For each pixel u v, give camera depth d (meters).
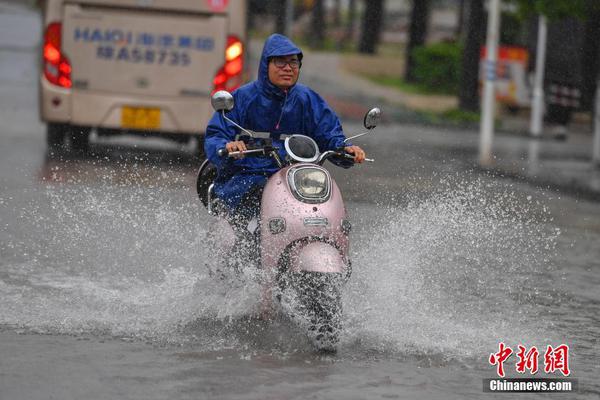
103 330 15.11
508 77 73.69
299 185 14.49
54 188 27.84
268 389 12.72
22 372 13.05
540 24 60.50
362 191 31.34
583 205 33.75
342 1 166.62
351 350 14.66
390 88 87.00
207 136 15.69
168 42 35.75
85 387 12.56
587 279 21.14
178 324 15.50
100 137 42.56
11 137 41.47
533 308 18.20
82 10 35.50
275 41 15.48
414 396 12.79
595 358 15.16
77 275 18.53
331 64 100.12
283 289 14.57
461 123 68.38
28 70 75.56
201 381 12.95
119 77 35.72
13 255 19.97
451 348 15.10
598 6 44.72
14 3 143.25
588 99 72.12
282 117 15.70
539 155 49.53
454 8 163.62
